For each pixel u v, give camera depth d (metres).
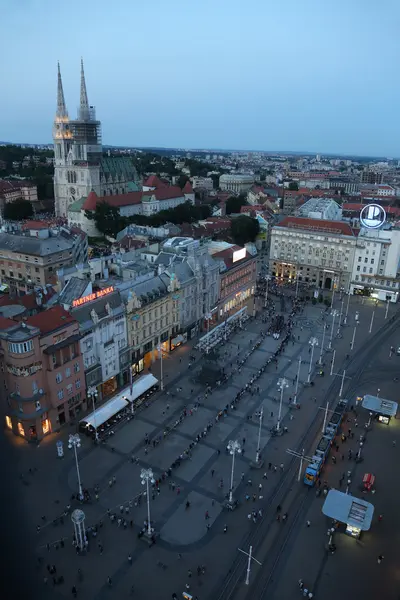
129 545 69.75
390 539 73.00
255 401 109.75
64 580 63.56
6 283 170.25
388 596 62.97
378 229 191.12
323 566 67.62
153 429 97.88
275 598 62.44
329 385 118.88
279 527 74.38
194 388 114.38
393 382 121.25
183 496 80.00
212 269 150.00
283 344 140.50
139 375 119.44
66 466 85.81
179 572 65.56
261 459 90.00
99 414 95.69
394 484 84.62
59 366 93.31
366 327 158.62
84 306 102.25
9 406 91.44
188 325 140.88
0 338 87.62
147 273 133.00
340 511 73.19
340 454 92.56
